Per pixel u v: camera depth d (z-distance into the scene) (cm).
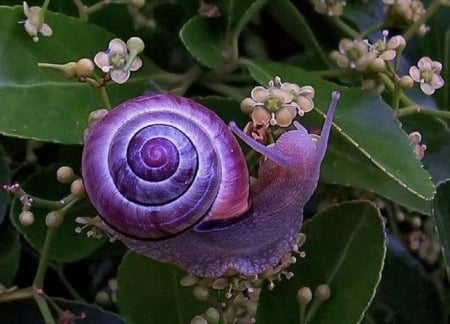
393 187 15
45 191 16
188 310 15
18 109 14
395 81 15
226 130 13
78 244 16
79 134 14
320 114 14
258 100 13
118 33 16
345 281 15
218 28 16
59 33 15
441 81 15
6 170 15
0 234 16
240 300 15
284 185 13
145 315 15
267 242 14
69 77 14
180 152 12
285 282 15
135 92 16
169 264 15
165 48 17
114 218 13
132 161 12
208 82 16
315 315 15
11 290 15
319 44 18
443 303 16
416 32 17
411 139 15
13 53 14
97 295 17
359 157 15
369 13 18
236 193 13
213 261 13
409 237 17
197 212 13
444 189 15
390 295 16
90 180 12
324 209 15
